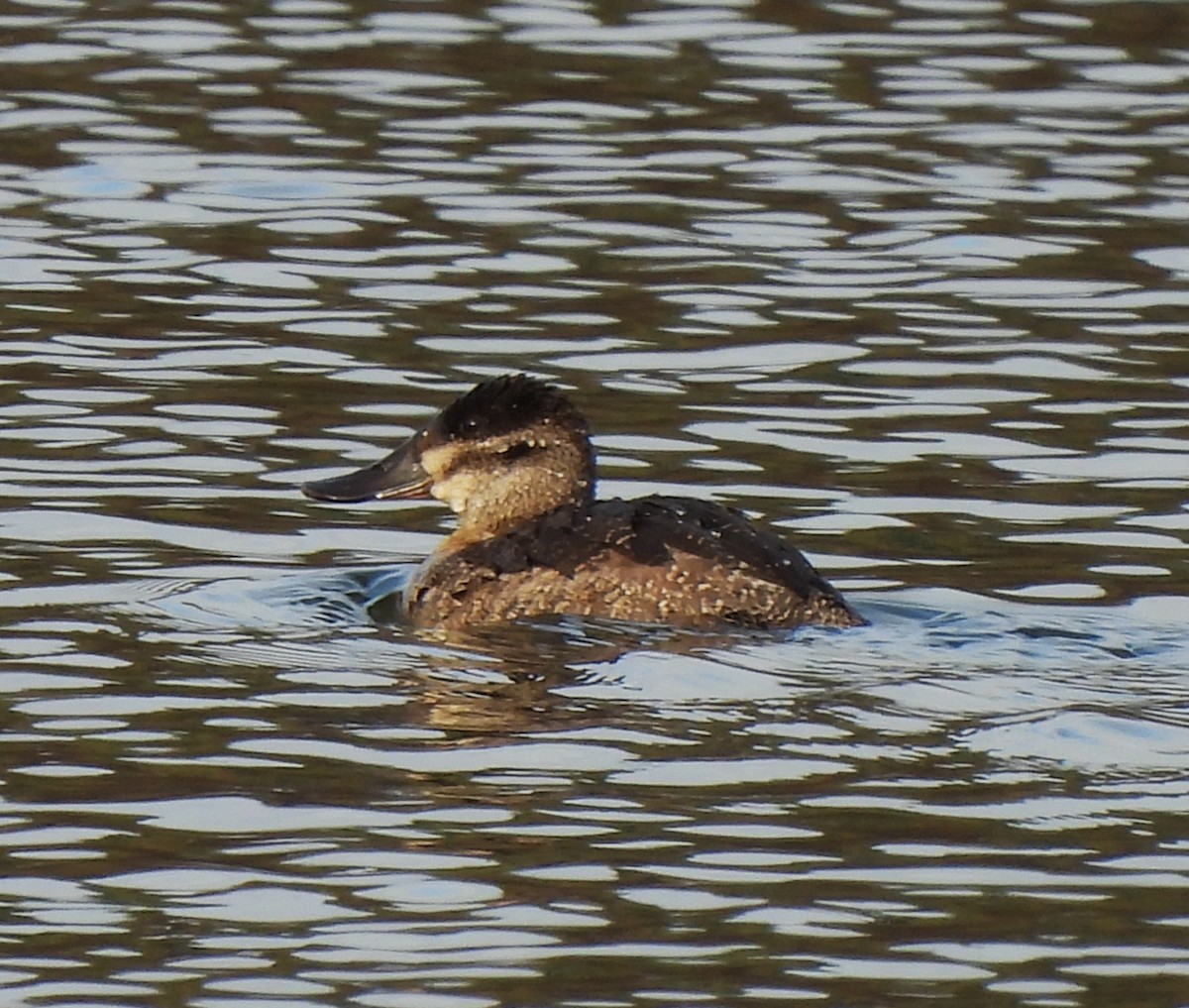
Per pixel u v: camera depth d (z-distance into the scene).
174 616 12.80
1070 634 12.43
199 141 21.77
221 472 15.34
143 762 10.82
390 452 14.84
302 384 16.89
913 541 14.22
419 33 24.64
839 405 16.58
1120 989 8.91
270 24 24.86
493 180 20.98
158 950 9.19
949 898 9.55
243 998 8.84
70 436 15.80
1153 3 25.56
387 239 19.70
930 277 19.06
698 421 16.30
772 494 15.05
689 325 18.03
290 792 10.51
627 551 12.62
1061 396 16.75
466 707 11.43
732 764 10.71
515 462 14.07
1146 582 13.49
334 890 9.64
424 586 12.99
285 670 11.96
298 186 20.80
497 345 17.64
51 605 12.95
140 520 14.45
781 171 21.22
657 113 22.50
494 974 9.00
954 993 8.88
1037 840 10.02
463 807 10.34
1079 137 22.05
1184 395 16.77
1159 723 11.17
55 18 24.86
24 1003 8.80
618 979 8.97
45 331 17.70
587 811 10.29
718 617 12.39
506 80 23.33
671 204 20.47
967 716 11.23
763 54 24.11
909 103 22.78
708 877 9.71
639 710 11.33
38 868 9.81
